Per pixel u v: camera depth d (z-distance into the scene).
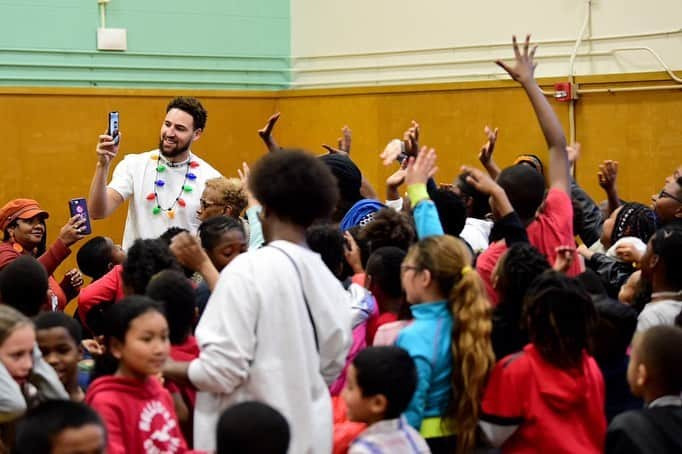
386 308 4.78
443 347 4.12
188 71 11.37
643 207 6.56
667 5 9.62
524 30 10.50
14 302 4.81
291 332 3.77
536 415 4.00
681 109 9.59
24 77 10.62
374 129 11.36
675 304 4.81
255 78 11.73
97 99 10.88
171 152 7.29
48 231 10.73
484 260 4.88
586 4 10.09
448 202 5.66
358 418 3.81
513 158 10.50
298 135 11.79
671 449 3.73
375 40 11.41
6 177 10.55
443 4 10.97
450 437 4.15
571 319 4.00
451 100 10.88
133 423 3.72
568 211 5.01
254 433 3.18
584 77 10.11
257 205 5.38
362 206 5.93
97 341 4.81
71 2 10.80
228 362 3.73
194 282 5.43
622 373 4.48
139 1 11.12
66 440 3.08
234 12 11.59
